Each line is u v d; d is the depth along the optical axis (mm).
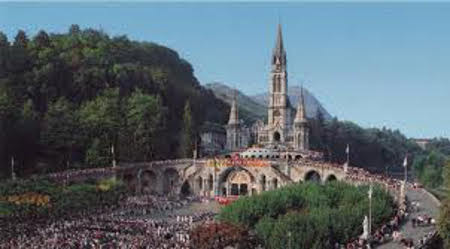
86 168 189750
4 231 101000
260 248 96375
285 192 120188
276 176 188625
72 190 142625
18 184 137750
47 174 166750
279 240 92438
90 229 109375
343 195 120688
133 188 191625
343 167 177000
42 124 193875
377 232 95062
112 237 100125
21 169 180750
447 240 91625
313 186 127188
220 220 112438
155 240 97938
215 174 196000
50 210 124562
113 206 147250
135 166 192375
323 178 181375
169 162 199625
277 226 94375
